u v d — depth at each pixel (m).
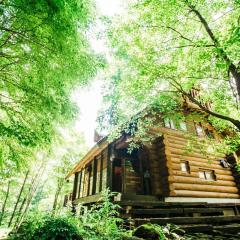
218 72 7.81
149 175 11.13
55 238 4.82
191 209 7.91
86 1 4.78
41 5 4.27
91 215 6.06
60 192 26.52
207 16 7.91
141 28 8.24
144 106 9.17
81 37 5.26
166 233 5.03
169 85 8.88
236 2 5.70
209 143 11.36
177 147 11.66
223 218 7.43
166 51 8.09
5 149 6.20
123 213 7.27
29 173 17.52
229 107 9.44
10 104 5.83
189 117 11.20
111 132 8.90
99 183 12.61
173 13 7.57
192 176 11.33
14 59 5.48
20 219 15.12
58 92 5.58
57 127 6.67
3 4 4.32
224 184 12.76
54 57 5.18
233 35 4.28
